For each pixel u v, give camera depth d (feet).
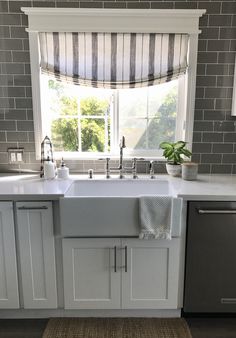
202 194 6.12
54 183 7.01
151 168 7.72
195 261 6.41
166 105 8.07
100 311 6.77
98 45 7.39
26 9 7.14
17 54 7.47
